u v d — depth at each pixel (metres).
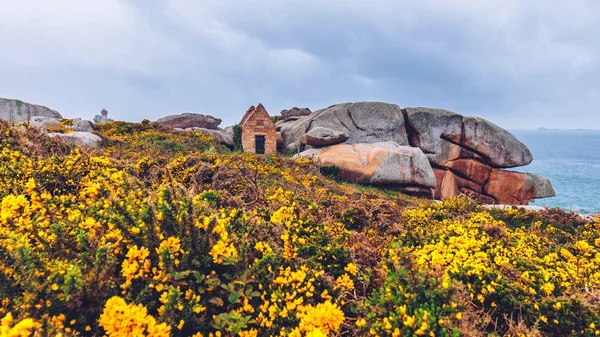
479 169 30.05
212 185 8.00
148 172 8.50
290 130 32.28
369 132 30.27
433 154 29.83
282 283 3.06
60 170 4.73
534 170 99.12
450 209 11.51
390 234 6.02
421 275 2.87
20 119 36.22
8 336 1.80
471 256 4.21
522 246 5.56
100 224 3.04
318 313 2.69
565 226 9.52
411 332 2.52
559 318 3.23
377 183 23.69
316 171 19.81
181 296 2.65
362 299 3.42
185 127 38.16
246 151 28.84
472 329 2.73
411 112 31.17
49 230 2.95
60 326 2.07
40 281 2.36
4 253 2.35
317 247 4.07
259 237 3.79
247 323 2.72
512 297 3.42
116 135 23.14
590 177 76.44
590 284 4.20
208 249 3.00
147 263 2.64
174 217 3.06
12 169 4.55
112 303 2.14
